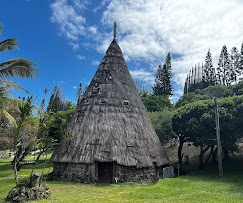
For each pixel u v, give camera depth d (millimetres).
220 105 19938
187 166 24188
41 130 11844
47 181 14680
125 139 15898
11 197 9609
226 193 10961
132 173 14945
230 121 18234
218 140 17547
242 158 25828
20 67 14469
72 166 15188
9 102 15234
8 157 37625
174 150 34250
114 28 24422
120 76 20609
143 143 16406
